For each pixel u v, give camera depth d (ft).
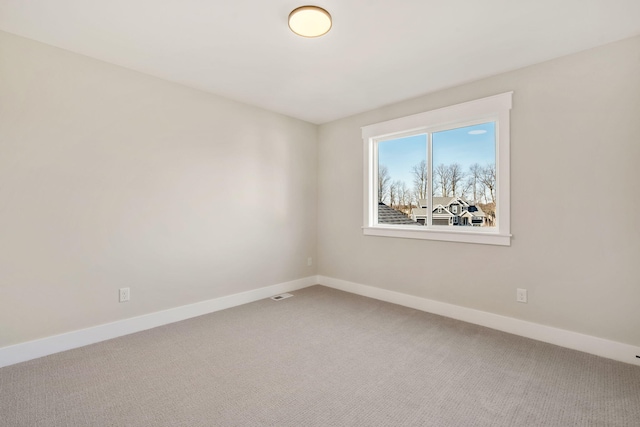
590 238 7.47
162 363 7.02
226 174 10.98
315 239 14.35
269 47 7.54
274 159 12.55
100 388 6.03
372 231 12.13
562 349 7.67
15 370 6.66
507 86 8.73
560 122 7.86
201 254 10.30
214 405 5.55
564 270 7.84
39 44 7.27
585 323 7.55
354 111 12.42
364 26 6.63
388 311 10.55
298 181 13.52
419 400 5.71
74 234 7.80
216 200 10.69
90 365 6.91
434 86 9.84
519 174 8.50
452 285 9.93
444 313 10.10
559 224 7.89
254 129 11.83
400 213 11.77
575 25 6.53
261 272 12.12
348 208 13.08
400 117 11.25
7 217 6.91
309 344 8.02
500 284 8.91
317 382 6.29
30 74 7.14
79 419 5.15
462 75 9.01
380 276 11.94
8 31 6.83
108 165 8.32
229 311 10.59
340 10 6.07
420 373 6.61
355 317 9.97
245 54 7.88
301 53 7.83
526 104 8.38
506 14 6.19
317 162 14.37
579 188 7.61
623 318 7.07
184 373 6.61
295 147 13.35
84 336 7.94
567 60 7.76
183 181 9.84
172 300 9.61
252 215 11.80
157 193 9.27
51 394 5.82
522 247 8.48
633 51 6.92
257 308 10.90
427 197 10.85
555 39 7.07
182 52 7.79
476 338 8.34
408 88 10.02
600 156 7.32
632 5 5.84
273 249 12.55
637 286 6.91
